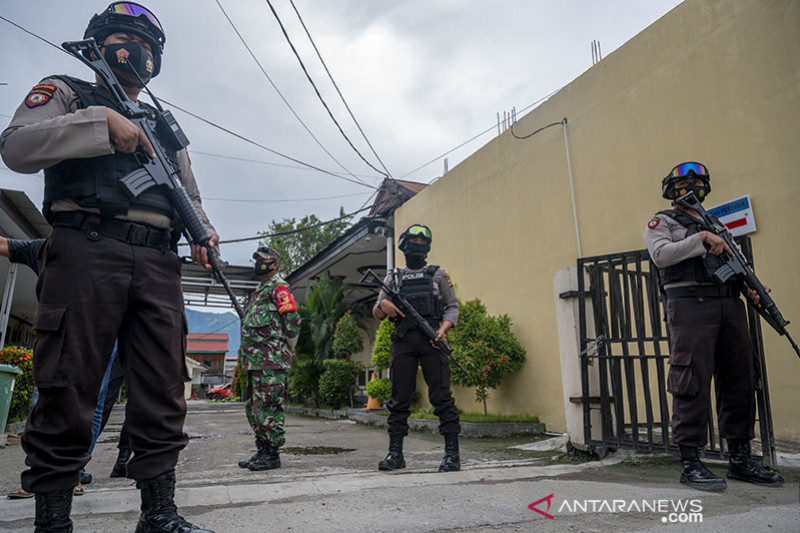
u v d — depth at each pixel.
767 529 2.05
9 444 5.54
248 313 4.17
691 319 3.06
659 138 5.70
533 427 6.59
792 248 4.50
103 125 1.58
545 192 7.18
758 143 4.80
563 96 7.02
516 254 7.63
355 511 2.26
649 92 5.85
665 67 5.70
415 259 4.12
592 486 2.83
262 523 2.08
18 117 1.62
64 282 1.62
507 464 4.04
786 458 3.76
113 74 1.86
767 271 4.66
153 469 1.74
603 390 3.99
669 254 3.07
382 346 8.53
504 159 8.05
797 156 4.51
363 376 15.44
